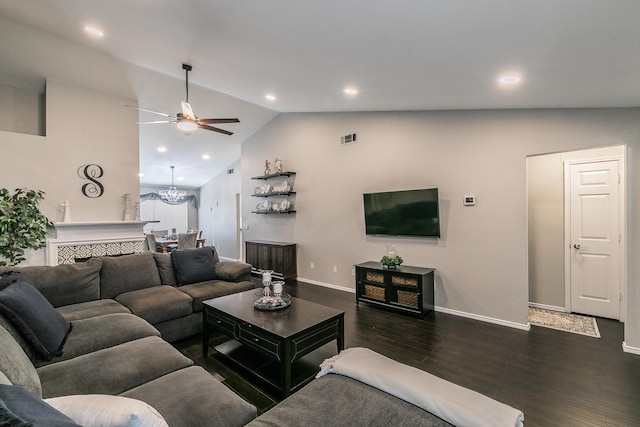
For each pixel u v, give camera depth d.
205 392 1.54
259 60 3.13
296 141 6.26
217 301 3.05
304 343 2.40
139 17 2.67
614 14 1.40
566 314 4.13
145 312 2.96
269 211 6.56
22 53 3.99
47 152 4.53
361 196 5.17
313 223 5.95
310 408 1.34
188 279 3.87
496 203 3.80
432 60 2.37
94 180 4.94
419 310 3.97
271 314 2.70
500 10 1.53
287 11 2.01
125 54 3.92
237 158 8.72
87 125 4.89
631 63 1.90
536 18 1.54
